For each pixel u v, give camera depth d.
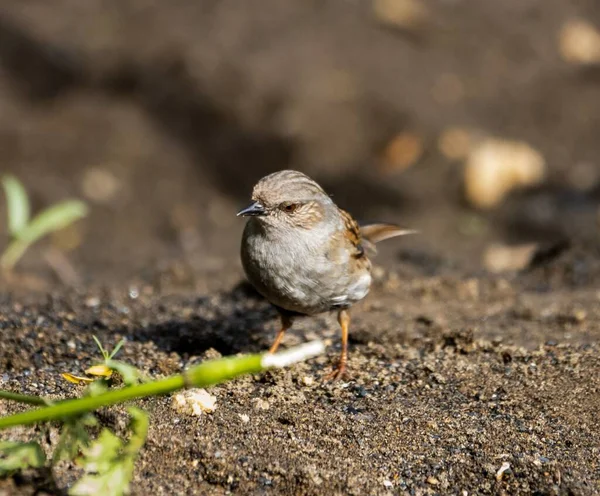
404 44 20.34
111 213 17.55
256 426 7.48
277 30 20.14
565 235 16.20
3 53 19.92
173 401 7.55
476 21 21.30
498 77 20.03
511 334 9.77
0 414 7.22
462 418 7.82
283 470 6.90
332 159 18.02
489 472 7.09
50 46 19.97
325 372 8.71
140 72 19.67
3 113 18.92
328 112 18.34
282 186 8.50
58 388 7.93
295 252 8.55
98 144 18.77
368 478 6.96
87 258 15.84
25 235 12.30
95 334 9.55
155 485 6.65
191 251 16.30
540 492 6.91
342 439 7.43
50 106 19.44
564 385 8.35
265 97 18.61
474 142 18.30
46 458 6.58
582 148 18.91
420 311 10.59
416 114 18.55
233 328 10.00
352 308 10.60
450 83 19.55
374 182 17.77
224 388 8.08
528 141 18.91
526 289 11.65
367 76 19.08
